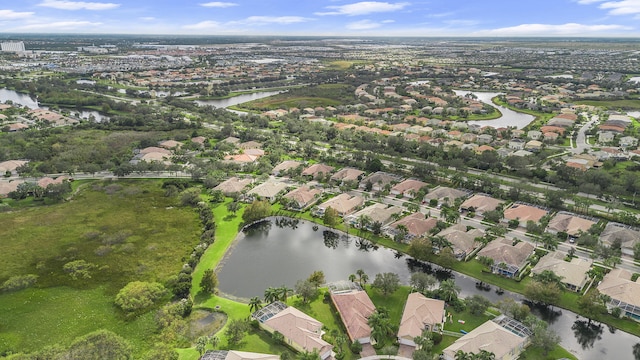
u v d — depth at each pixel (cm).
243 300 11388
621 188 17188
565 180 18912
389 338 9750
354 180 19688
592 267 12338
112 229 15262
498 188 18012
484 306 10350
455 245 13388
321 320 10406
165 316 10431
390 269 13062
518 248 13025
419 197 17550
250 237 15225
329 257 13838
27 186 18088
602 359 9206
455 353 8731
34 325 10238
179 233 15038
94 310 10862
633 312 10338
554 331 9825
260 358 8694
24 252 13588
